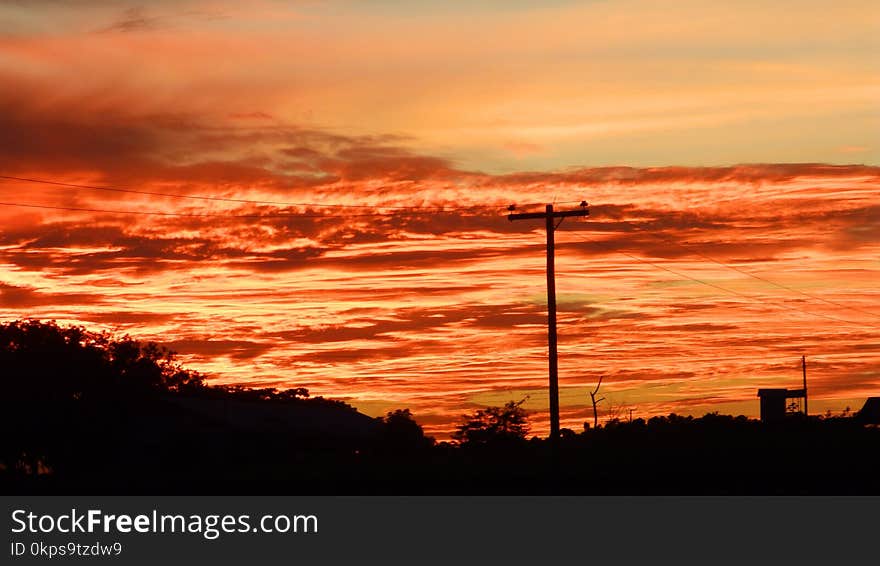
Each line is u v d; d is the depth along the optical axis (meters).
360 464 79.00
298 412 106.88
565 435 117.50
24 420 91.31
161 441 94.12
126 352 102.94
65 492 55.91
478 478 65.12
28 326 96.50
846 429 106.56
